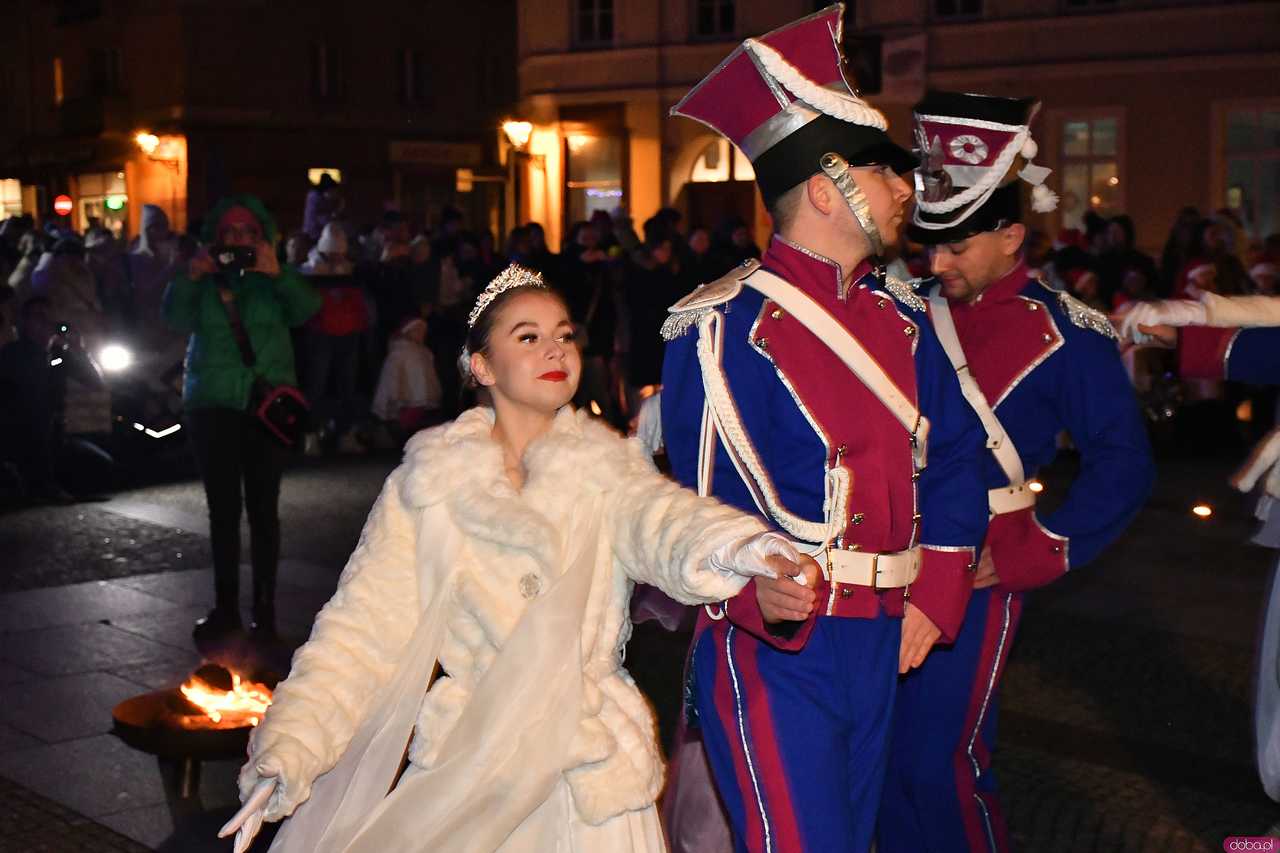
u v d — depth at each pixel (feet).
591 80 82.58
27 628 23.58
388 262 47.93
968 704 12.75
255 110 100.83
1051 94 71.77
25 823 15.88
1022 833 15.56
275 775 8.95
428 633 9.58
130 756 17.84
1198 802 16.39
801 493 10.71
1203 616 24.29
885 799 13.06
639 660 21.54
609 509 9.75
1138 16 69.67
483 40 112.06
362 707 9.47
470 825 9.37
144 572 27.58
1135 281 44.57
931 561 11.07
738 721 10.60
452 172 109.29
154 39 100.99
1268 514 14.38
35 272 48.47
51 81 117.08
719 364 10.72
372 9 105.81
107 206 110.01
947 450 11.24
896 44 73.77
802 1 76.69
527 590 9.56
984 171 12.65
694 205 81.56
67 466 36.58
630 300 42.57
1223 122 68.90
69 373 36.22
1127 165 70.69
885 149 10.73
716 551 9.06
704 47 79.61
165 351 45.24
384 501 9.91
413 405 43.83
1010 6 71.87
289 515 32.94
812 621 10.02
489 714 9.39
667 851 10.03
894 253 39.01
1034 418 12.99
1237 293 43.24
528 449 9.90
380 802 9.46
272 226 22.24
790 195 10.84
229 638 22.29
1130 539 29.99
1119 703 19.89
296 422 21.88
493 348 9.95
